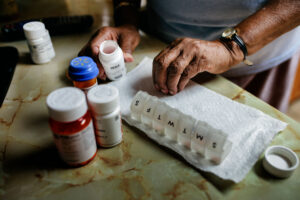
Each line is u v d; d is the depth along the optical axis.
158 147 0.58
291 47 0.97
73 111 0.45
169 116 0.58
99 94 0.51
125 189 0.50
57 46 0.92
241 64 0.92
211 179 0.51
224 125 0.60
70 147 0.49
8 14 1.04
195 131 0.54
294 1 0.69
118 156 0.56
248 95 0.70
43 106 0.69
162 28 0.98
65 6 1.17
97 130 0.54
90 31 1.01
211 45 0.71
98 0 1.23
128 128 0.62
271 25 0.71
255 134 0.58
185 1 0.85
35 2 1.20
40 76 0.79
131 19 0.95
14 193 0.49
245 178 0.51
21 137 0.60
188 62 0.68
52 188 0.50
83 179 0.52
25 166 0.54
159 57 0.69
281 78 1.07
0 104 0.68
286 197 0.48
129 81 0.76
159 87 0.70
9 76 0.77
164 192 0.49
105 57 0.70
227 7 0.80
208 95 0.69
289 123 0.61
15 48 0.88
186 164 0.54
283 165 0.52
